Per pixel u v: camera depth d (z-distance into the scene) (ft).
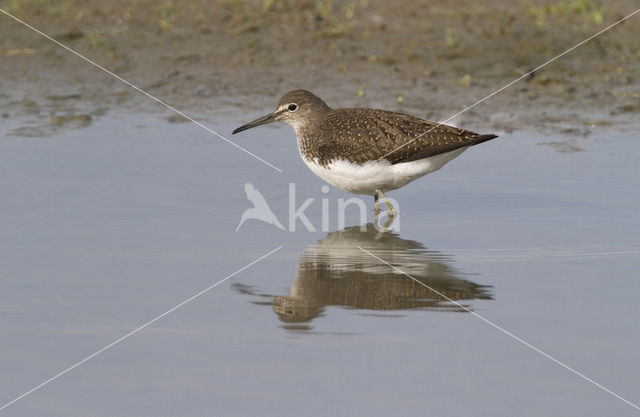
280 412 26.12
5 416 26.17
